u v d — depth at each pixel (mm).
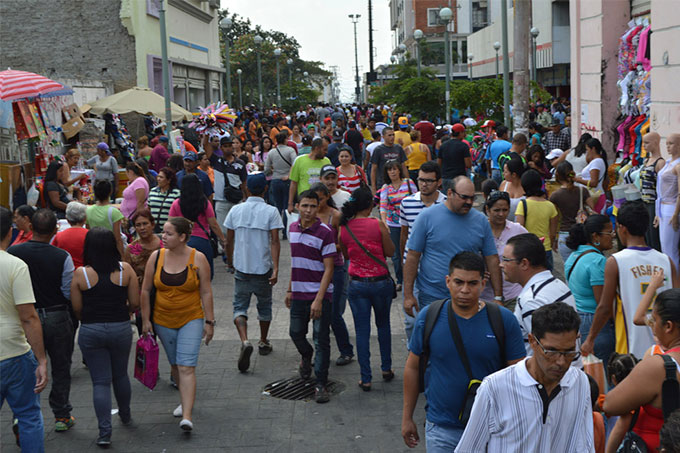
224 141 12594
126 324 6238
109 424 6109
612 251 11711
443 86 27094
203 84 40656
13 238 9539
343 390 7199
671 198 9117
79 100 21250
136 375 6402
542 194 7859
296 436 6223
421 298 6246
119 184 17391
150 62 28781
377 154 13281
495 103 23062
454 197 6012
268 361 8078
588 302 6016
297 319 7254
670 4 11352
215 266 12750
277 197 14695
